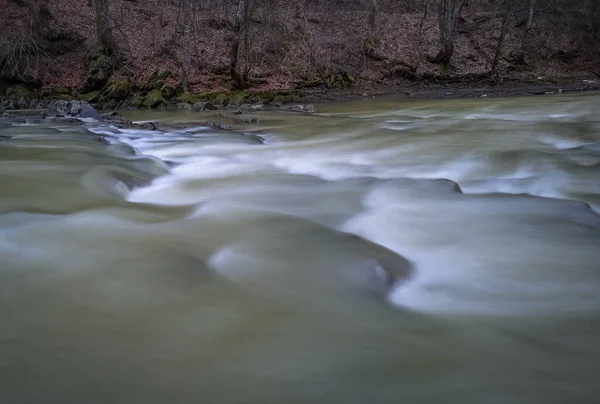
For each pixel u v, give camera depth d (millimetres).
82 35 27047
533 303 4195
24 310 3703
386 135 13438
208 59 29078
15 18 26141
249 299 3992
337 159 10578
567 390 2945
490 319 3875
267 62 30766
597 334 3643
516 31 36875
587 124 14164
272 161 10570
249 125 16500
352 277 4516
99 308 3756
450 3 32250
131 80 25094
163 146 12312
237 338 3414
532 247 5492
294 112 20609
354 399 2803
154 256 4770
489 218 6445
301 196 7449
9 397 2723
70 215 6035
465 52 35188
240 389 2867
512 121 15453
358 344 3400
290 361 3160
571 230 6000
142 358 3141
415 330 3648
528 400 2852
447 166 9617
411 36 34875
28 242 5047
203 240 5328
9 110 20281
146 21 29984
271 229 5777
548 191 7922
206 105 22156
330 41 32781
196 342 3346
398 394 2865
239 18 26906
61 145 11000
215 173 9375
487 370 3137
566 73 35531
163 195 7566
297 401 2771
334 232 5742
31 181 7445
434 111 19641
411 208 6883
